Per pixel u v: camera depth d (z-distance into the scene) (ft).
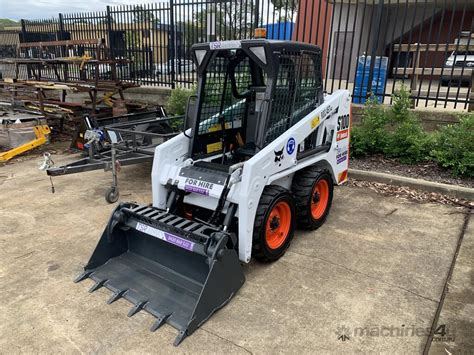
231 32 26.30
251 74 13.28
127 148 16.76
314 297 9.87
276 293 10.03
